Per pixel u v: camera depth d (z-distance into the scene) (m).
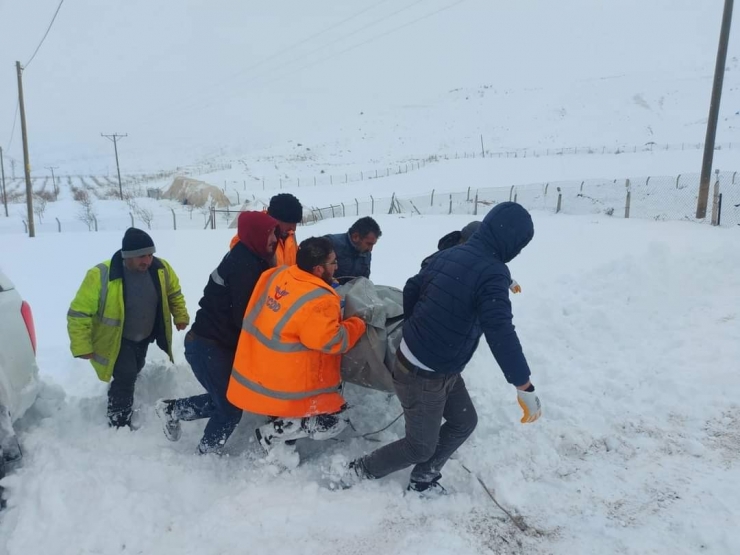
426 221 18.19
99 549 2.71
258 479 3.32
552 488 3.21
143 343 3.91
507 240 2.71
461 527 2.91
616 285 6.21
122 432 3.80
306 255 3.11
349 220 20.28
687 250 7.79
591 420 3.86
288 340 3.07
